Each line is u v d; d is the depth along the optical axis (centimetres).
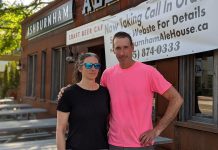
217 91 459
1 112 908
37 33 1161
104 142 289
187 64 517
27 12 2003
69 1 883
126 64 293
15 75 2258
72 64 875
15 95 2183
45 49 1098
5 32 2144
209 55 483
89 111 279
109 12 702
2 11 1953
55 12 989
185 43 484
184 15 484
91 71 285
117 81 294
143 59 577
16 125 660
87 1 777
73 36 859
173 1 505
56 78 1035
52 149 476
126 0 641
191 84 516
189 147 494
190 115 514
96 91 289
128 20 618
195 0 462
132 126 286
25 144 512
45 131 914
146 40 570
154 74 291
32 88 1288
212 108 476
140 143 284
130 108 288
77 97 281
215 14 429
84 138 280
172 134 526
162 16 529
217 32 427
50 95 1041
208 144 460
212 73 476
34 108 1088
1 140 791
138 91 287
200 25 455
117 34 295
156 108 562
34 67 1270
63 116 282
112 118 296
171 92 287
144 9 573
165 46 525
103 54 802
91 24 764
